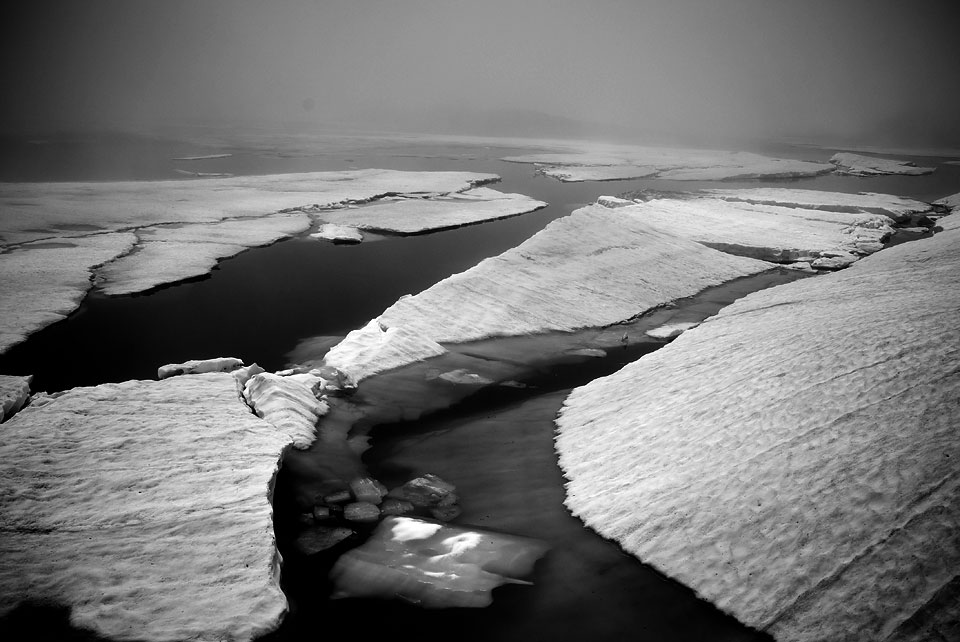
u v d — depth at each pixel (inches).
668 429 550.0
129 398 612.7
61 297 1034.1
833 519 403.2
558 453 577.0
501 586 414.0
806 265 1293.1
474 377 758.5
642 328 952.3
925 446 425.1
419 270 1300.4
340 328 957.8
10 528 418.3
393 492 523.8
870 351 556.1
